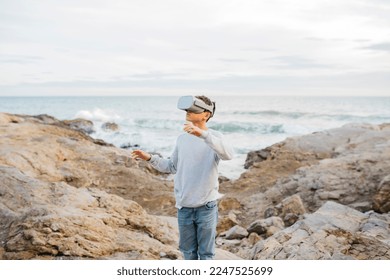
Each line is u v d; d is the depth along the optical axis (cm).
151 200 1282
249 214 1187
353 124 2077
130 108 6788
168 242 528
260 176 1528
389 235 685
